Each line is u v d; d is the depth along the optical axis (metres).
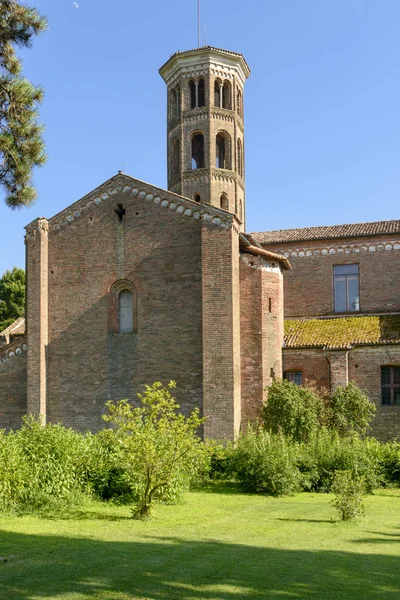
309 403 32.75
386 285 42.75
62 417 35.56
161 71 50.53
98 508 20.47
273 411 32.12
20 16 16.64
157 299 34.62
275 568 12.51
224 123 47.94
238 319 34.16
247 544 15.05
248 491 25.00
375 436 35.41
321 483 25.55
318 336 38.12
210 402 32.38
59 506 19.89
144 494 19.20
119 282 35.62
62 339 36.25
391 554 14.19
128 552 13.95
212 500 22.84
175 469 20.00
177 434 19.72
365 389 35.88
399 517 19.77
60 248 37.00
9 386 36.84
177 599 10.45
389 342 35.69
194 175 47.25
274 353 35.56
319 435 28.41
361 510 19.53
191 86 48.50
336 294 43.81
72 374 35.78
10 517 18.64
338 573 12.21
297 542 15.42
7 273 74.75
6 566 12.67
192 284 34.03
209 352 32.78
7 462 19.52
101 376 35.19
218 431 32.06
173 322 34.12
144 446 19.02
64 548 14.50
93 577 11.77
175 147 48.88
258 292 34.94
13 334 47.03
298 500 23.16
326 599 10.53
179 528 17.41
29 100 17.22
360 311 42.97
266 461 24.70
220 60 48.22
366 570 12.52
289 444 27.28
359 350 36.25
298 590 11.04
